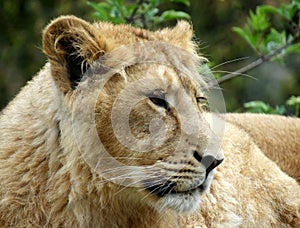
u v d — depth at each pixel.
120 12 13.95
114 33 8.87
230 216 10.14
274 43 14.68
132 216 8.87
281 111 14.54
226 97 19.06
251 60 20.59
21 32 21.03
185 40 9.47
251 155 10.85
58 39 8.39
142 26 13.91
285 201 10.93
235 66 20.64
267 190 10.81
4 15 21.09
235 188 10.34
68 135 8.39
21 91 9.32
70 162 8.43
